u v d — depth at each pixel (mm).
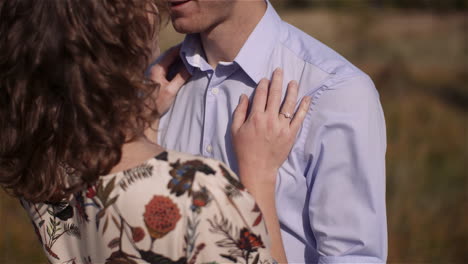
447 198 4230
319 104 1289
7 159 1059
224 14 1313
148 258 990
